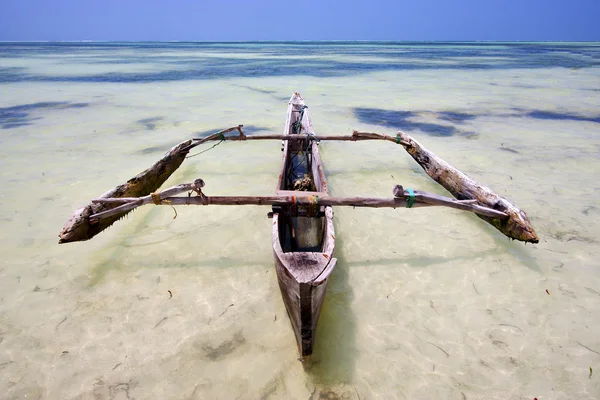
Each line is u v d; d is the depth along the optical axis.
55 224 5.10
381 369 3.01
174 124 10.73
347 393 2.80
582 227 4.95
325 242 3.65
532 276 4.07
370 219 5.39
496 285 3.96
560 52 59.25
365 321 3.50
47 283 3.95
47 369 2.99
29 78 21.56
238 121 11.12
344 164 7.70
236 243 4.76
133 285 3.96
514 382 2.90
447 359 3.11
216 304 3.71
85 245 4.63
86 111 12.34
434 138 9.36
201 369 3.00
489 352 3.17
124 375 2.95
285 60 39.69
